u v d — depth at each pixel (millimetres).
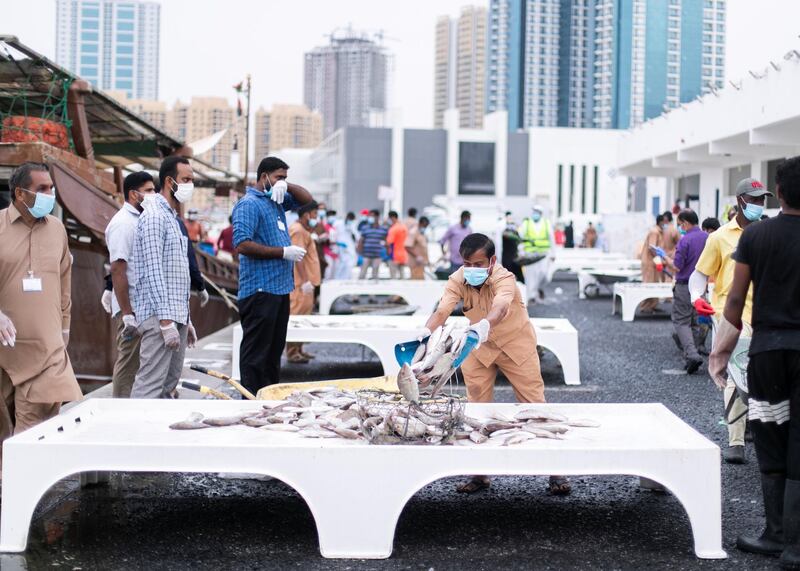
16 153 8766
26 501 4488
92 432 4980
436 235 39438
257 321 6777
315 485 4434
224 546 4645
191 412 5523
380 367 11273
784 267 4363
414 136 69562
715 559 4457
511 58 133375
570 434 5008
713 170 25406
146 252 5859
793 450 4316
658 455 4426
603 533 4883
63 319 5672
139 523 5027
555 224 41062
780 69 16109
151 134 14805
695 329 11391
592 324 15820
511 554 4535
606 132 71250
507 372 5723
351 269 23859
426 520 5125
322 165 81250
